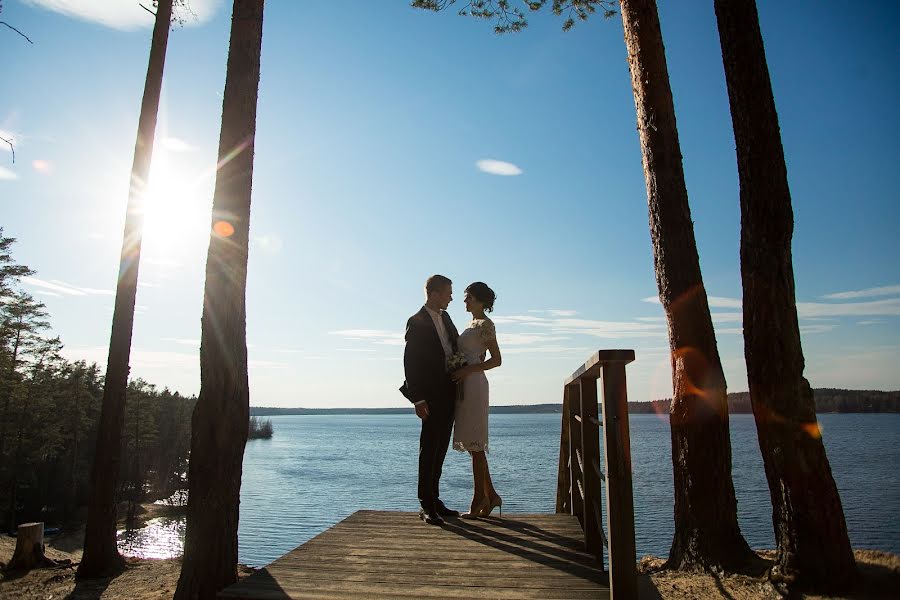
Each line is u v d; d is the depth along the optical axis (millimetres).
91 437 50750
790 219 4609
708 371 5340
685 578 4836
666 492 52625
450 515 4961
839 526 4297
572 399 4984
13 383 36125
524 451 119125
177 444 70938
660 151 5750
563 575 3150
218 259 3834
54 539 34531
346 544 3896
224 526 3590
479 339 4871
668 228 5625
